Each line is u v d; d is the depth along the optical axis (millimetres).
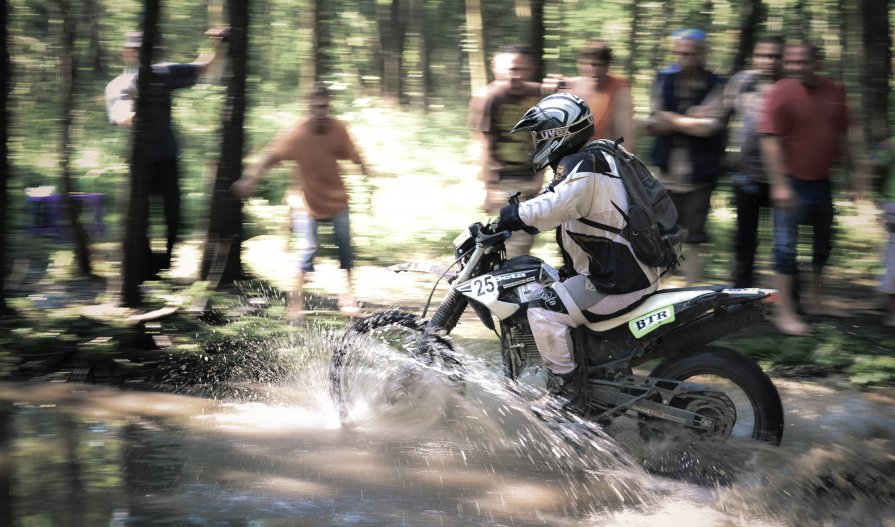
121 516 3643
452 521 3666
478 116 6891
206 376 5531
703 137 6746
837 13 11836
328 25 16703
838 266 8750
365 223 9742
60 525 3561
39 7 10227
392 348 4805
